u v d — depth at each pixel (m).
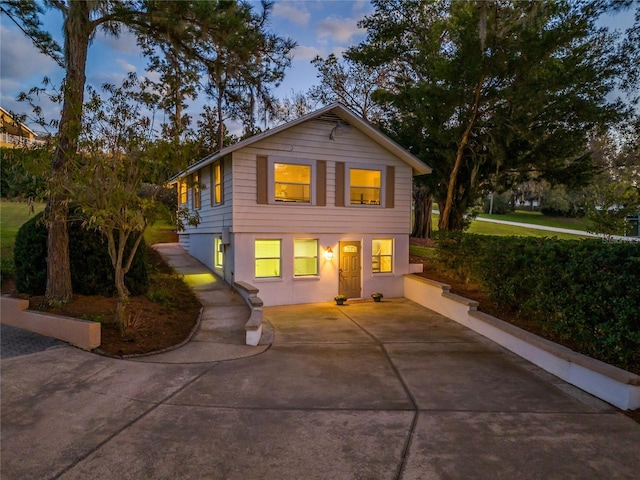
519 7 10.53
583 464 3.42
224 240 11.59
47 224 6.96
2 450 3.54
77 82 7.32
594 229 10.77
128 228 6.54
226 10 8.73
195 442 3.72
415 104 13.96
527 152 14.23
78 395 4.74
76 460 3.40
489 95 12.70
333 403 4.70
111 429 3.95
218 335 7.71
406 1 16.45
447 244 12.53
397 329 8.80
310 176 12.07
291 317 10.12
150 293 9.17
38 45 8.92
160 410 4.41
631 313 5.00
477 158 14.37
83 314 7.26
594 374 5.07
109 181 6.64
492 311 8.76
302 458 3.47
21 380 5.10
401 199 13.39
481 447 3.68
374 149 12.89
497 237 9.68
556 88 11.79
